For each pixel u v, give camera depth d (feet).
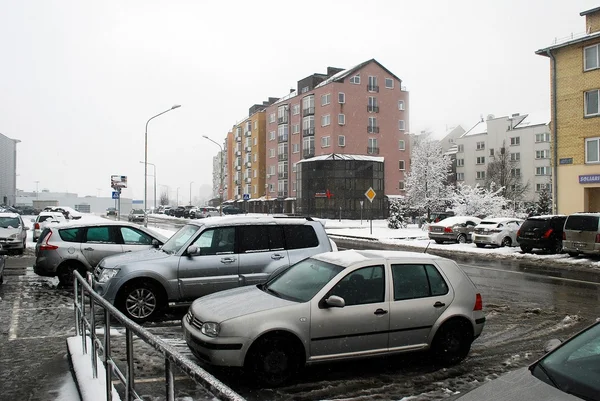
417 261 19.79
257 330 16.56
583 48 87.97
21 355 19.95
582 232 56.24
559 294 36.47
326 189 186.39
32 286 36.81
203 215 192.44
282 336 16.92
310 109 205.46
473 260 59.93
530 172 211.00
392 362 19.94
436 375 18.45
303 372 18.24
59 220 81.46
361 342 17.90
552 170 92.43
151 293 25.81
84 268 35.78
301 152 215.31
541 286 40.19
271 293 19.15
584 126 87.40
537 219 63.62
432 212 140.36
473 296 20.22
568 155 89.81
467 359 20.51
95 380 15.83
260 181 262.88
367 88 199.21
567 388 9.44
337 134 193.67
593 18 89.35
